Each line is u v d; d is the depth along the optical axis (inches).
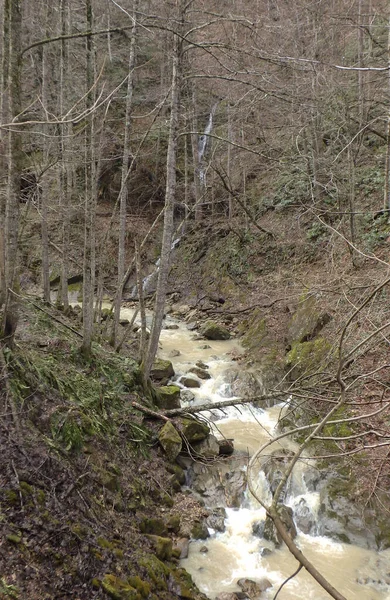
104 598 158.7
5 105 221.9
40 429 200.7
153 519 215.2
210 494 255.1
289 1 493.7
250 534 231.9
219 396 368.5
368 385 284.4
